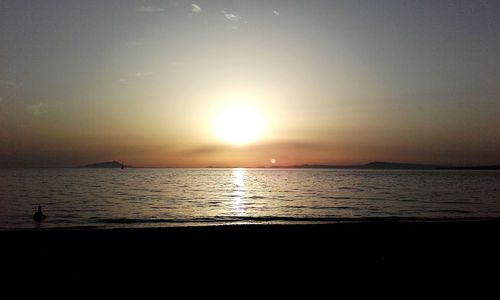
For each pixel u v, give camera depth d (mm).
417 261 15148
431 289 11703
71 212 37000
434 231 21875
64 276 13023
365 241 18969
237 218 32875
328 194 64812
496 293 11383
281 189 80500
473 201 51188
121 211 38344
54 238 19297
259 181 126750
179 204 46656
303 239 19344
